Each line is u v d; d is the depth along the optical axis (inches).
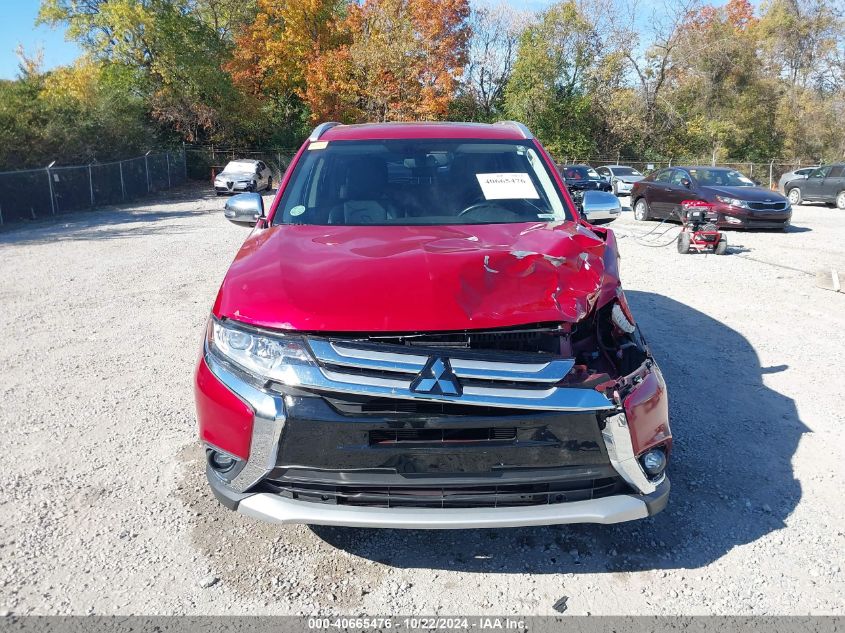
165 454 152.5
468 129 173.8
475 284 105.2
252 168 1075.3
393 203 148.2
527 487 100.0
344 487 98.3
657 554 117.1
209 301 298.7
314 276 107.7
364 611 102.1
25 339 243.3
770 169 1453.0
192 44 1366.9
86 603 102.7
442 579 110.0
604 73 1633.9
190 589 106.3
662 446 107.0
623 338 120.7
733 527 125.3
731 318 273.7
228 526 124.2
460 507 99.3
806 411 179.9
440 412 95.7
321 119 1492.4
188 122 1395.2
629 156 1694.1
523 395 95.7
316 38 1493.6
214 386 103.1
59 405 181.0
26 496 133.6
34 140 928.9
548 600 105.0
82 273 372.8
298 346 97.3
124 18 1301.7
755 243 499.2
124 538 119.8
